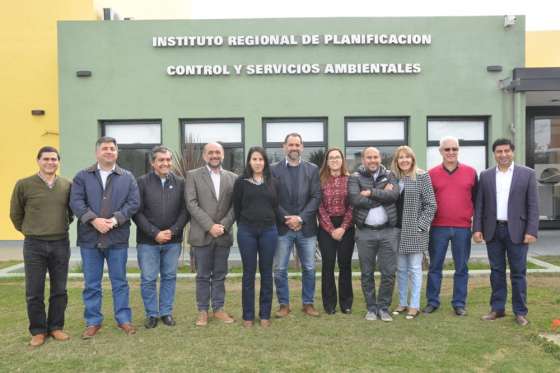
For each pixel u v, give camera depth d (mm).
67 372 4117
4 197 12430
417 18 10609
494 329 5105
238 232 5383
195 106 10695
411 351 4504
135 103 10695
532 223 5227
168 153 5312
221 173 5527
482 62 10641
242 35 10633
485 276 7672
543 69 10273
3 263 9344
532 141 13133
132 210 5055
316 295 6723
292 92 10656
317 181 5672
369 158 5512
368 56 10656
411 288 5676
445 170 5730
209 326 5320
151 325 5297
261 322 5328
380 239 5488
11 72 12367
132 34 10656
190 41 10609
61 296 4996
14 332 5184
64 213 4953
